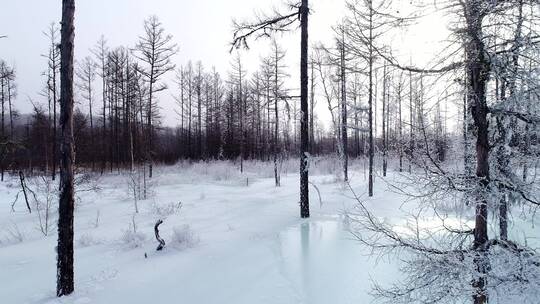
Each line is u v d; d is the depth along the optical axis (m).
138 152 33.91
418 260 3.38
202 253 8.01
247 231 10.04
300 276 6.63
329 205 14.19
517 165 3.40
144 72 25.03
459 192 3.40
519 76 3.07
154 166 32.28
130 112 33.88
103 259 7.67
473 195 3.30
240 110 37.91
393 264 7.01
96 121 38.31
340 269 6.91
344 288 6.07
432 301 3.25
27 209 14.65
